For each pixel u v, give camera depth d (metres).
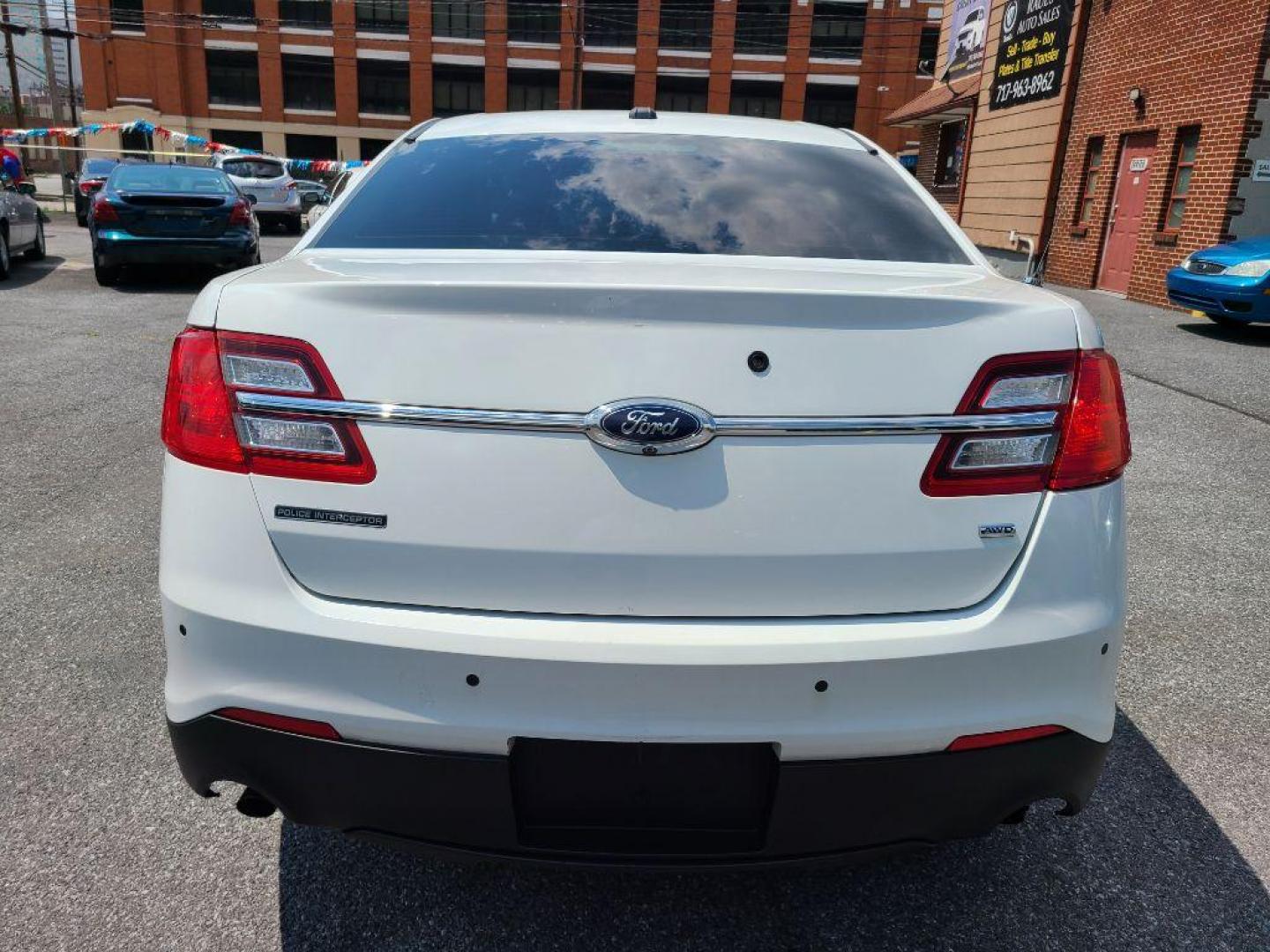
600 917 2.11
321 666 1.66
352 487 1.65
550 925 2.09
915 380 1.67
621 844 1.74
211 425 1.70
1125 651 3.38
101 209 11.12
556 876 2.24
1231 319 9.88
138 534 4.10
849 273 1.99
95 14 43.41
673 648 1.61
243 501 1.68
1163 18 12.98
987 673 1.69
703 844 1.74
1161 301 12.92
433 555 1.65
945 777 1.71
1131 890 2.22
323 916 2.09
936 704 1.68
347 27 43.75
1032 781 1.76
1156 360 8.80
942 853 2.34
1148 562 4.18
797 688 1.64
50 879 2.17
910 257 2.23
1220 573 4.07
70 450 5.20
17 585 3.59
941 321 1.68
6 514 4.29
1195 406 7.05
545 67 44.72
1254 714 2.99
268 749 1.72
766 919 2.12
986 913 2.15
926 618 1.69
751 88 45.44
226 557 1.69
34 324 8.87
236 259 11.42
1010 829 2.44
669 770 1.69
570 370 1.62
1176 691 3.12
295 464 1.66
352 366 1.64
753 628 1.64
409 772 1.68
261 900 2.14
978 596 1.71
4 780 2.50
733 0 44.44
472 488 1.63
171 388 1.75
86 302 10.28
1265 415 6.81
